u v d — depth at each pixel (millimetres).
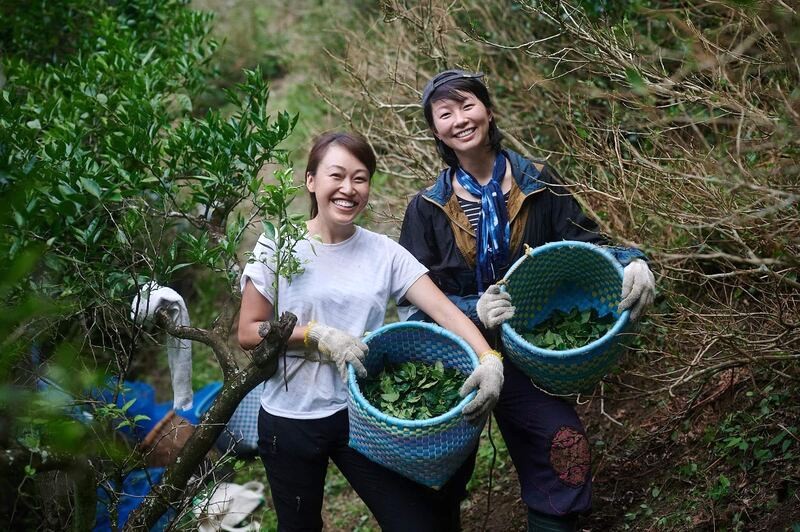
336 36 7684
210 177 3109
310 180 2869
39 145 3174
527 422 2920
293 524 2947
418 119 4645
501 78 4633
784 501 2941
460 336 2859
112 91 3693
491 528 3678
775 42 2629
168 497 2879
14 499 3154
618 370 3662
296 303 2826
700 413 3445
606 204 3275
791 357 2809
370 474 2859
